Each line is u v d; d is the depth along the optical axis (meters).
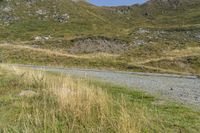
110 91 23.05
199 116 15.34
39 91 18.28
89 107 13.45
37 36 108.00
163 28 106.69
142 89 26.36
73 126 11.87
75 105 13.69
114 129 11.55
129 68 55.47
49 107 14.65
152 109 16.36
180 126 13.10
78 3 181.75
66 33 114.81
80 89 16.34
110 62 60.31
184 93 24.22
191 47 82.06
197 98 21.64
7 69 30.11
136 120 12.23
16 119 13.03
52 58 65.12
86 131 11.77
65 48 84.81
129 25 160.88
